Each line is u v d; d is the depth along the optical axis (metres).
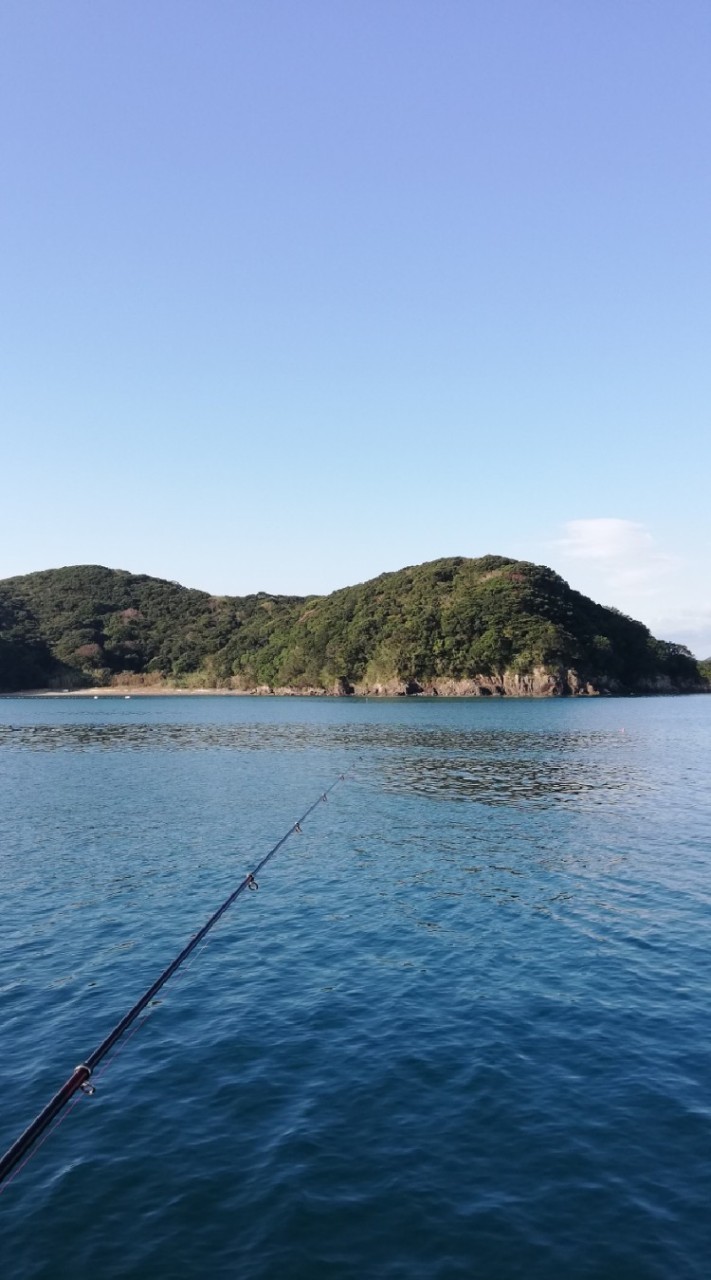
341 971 15.54
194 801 36.03
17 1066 11.84
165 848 26.28
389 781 42.53
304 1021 13.29
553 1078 11.28
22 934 17.78
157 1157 9.55
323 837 27.98
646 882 21.59
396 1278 7.59
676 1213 8.47
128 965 15.94
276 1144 9.79
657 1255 7.85
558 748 60.84
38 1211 8.61
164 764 51.19
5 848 26.27
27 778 44.19
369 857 24.95
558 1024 13.02
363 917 18.91
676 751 58.19
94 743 67.31
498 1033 12.72
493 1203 8.66
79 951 16.75
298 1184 9.02
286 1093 10.98
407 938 17.39
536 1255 7.87
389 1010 13.67
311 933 17.81
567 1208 8.56
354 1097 10.86
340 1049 12.27
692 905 19.42
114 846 26.58
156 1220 8.45
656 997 14.04
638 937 17.19
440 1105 10.62
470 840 27.33
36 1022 13.35
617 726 85.50
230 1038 12.70
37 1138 9.95
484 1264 7.76
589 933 17.52
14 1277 7.64
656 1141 9.73
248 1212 8.57
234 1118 10.39
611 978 14.93
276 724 92.81
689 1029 12.77
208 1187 8.99
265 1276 7.64
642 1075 11.33
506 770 47.16
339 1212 8.54
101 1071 11.67
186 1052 12.24
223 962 16.11
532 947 16.67
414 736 73.19
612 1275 7.58
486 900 20.11
